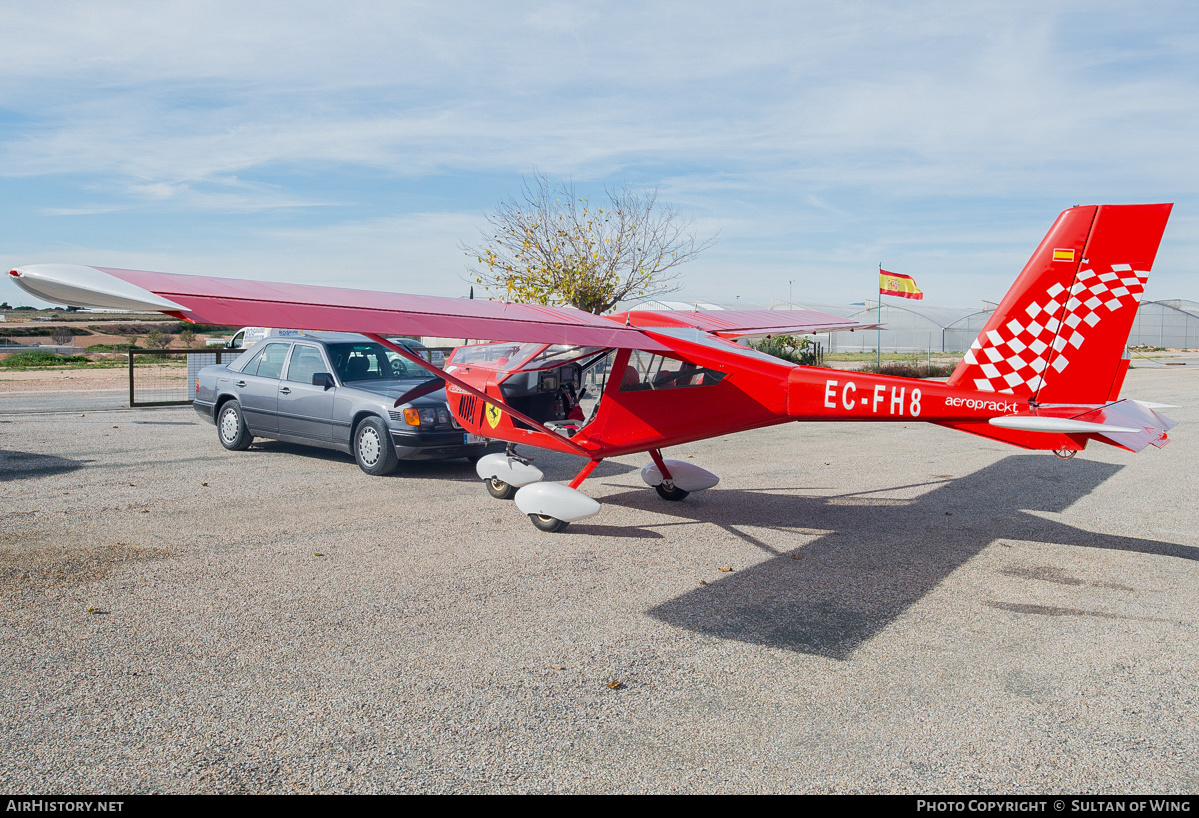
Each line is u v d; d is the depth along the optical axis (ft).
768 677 11.37
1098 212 16.08
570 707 10.38
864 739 9.59
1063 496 24.50
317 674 11.30
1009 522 21.09
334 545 18.29
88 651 11.99
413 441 25.80
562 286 56.44
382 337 16.55
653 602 14.60
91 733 9.54
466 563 17.01
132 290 10.81
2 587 14.88
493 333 15.42
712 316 26.71
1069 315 16.44
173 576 15.72
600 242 58.75
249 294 12.77
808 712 10.28
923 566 17.01
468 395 23.89
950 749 9.35
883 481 26.91
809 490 25.38
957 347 159.22
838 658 12.07
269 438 30.45
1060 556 17.79
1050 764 9.02
